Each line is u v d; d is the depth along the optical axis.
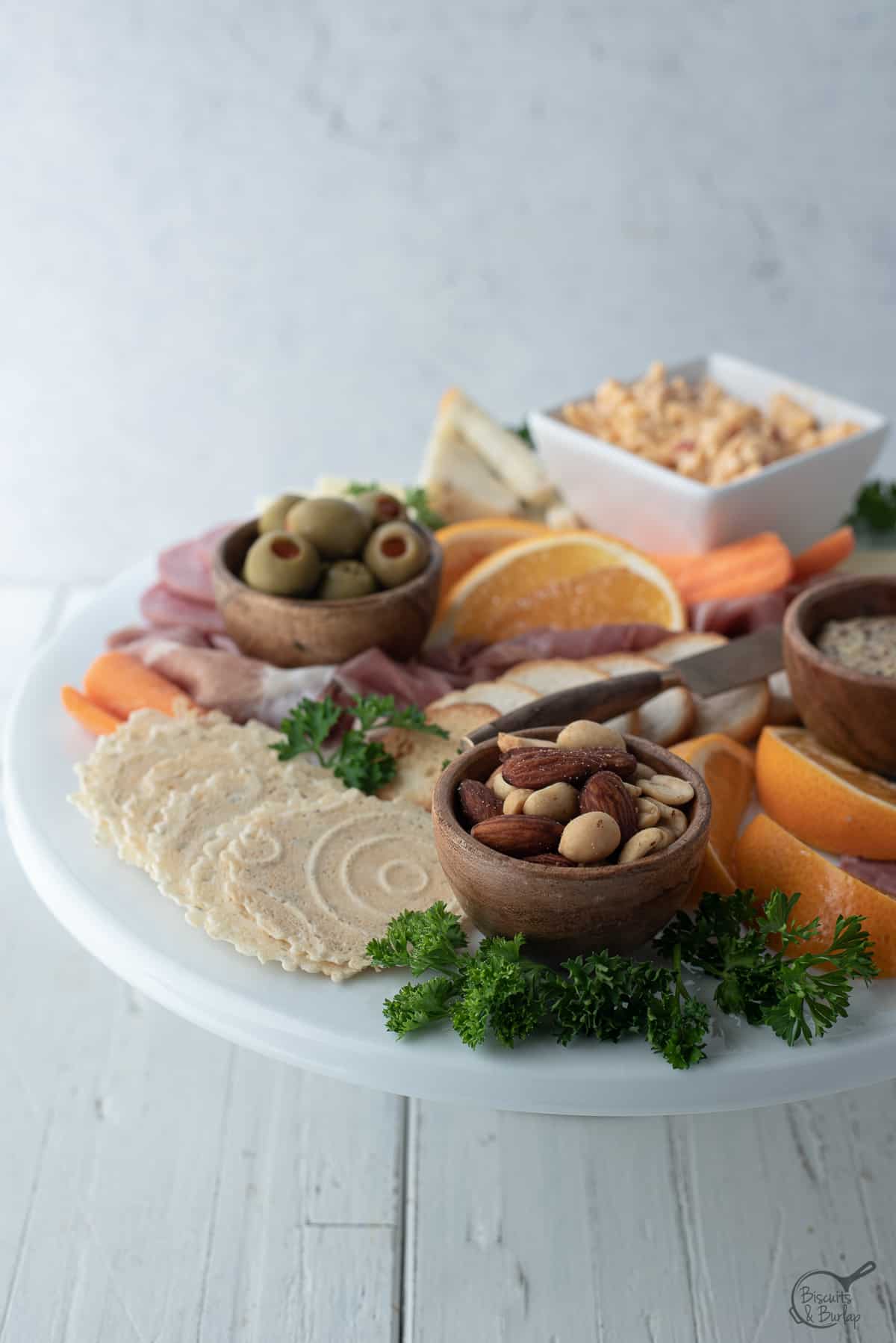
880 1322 1.20
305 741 1.44
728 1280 1.25
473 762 1.18
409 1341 1.20
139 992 1.67
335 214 3.42
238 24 3.17
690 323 3.59
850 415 2.01
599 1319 1.21
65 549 3.91
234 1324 1.23
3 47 3.18
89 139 3.30
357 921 1.21
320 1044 1.12
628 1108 1.10
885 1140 1.40
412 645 1.63
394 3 3.15
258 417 3.71
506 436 2.15
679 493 1.85
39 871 1.35
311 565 1.57
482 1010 1.07
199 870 1.26
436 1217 1.32
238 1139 1.44
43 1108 1.49
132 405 3.69
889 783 1.39
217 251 3.47
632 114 3.29
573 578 1.82
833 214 3.41
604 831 1.06
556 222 3.44
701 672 1.52
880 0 3.11
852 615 1.48
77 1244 1.31
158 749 1.44
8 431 3.71
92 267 3.48
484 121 3.30
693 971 1.20
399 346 3.62
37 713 1.62
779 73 3.22
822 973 1.18
